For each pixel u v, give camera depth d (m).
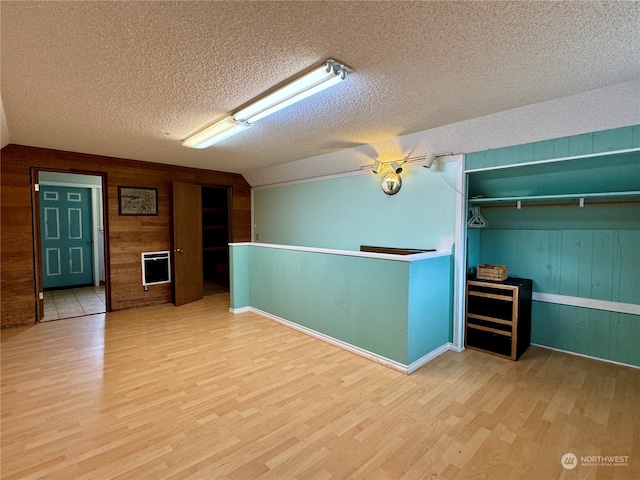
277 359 3.04
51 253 6.12
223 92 2.26
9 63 1.84
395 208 3.86
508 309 3.09
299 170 5.03
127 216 4.76
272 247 4.18
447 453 1.82
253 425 2.06
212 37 1.59
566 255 3.21
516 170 3.03
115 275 4.68
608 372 2.79
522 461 1.76
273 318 4.23
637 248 2.84
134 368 2.84
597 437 1.95
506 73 1.99
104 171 4.54
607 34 1.56
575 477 1.65
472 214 3.51
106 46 1.67
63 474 1.65
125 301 4.77
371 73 1.99
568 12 1.39
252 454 1.80
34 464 1.71
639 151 2.32
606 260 3.00
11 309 3.93
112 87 2.18
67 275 6.30
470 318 3.29
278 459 1.77
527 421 2.10
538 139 2.71
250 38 1.60
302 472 1.68
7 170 3.83
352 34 1.57
